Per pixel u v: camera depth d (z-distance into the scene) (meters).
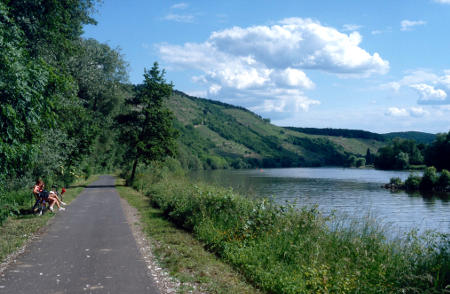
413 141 122.69
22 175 13.55
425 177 56.19
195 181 17.09
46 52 14.13
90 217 12.31
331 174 102.06
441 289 4.47
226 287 5.42
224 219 9.08
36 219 11.28
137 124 36.28
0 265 6.34
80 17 17.91
